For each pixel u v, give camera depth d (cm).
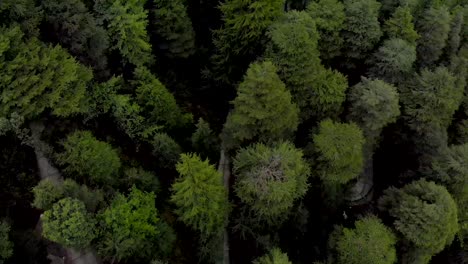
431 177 3653
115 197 2559
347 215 3719
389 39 4056
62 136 2855
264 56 3559
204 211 2644
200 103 4206
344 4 4028
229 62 4003
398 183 4116
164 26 3622
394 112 3528
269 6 3512
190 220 2739
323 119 3662
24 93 2555
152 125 3275
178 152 3281
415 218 3158
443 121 4009
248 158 2923
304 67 3403
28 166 2766
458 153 3603
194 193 2577
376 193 4147
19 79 2511
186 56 3900
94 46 3069
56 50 2700
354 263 3044
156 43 3788
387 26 4106
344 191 3716
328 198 3500
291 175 2806
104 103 3059
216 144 3638
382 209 3491
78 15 2864
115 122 3222
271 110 2931
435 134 3847
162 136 3156
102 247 2483
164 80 3931
